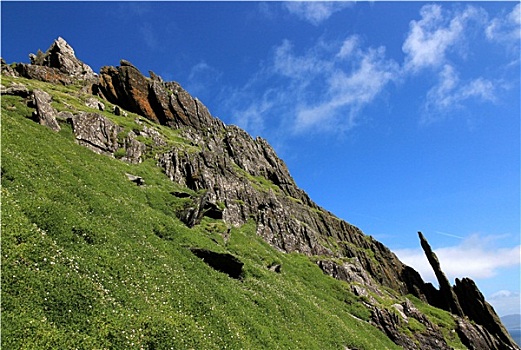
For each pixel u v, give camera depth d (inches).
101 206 1159.6
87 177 1424.7
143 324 684.1
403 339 2191.2
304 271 2425.0
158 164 2741.1
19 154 1184.2
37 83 3472.0
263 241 2573.8
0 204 765.3
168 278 941.8
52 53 4692.4
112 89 4067.4
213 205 2247.8
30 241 704.4
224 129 4970.5
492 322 3267.7
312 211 3983.8
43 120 2117.4
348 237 3986.2
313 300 1823.3
